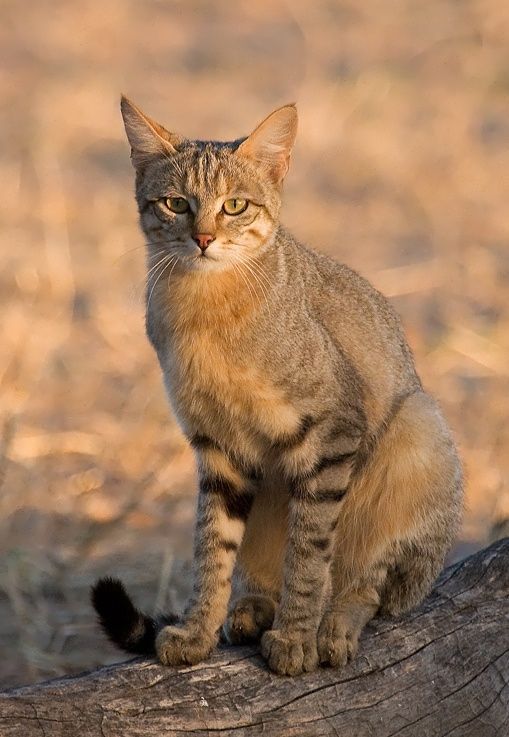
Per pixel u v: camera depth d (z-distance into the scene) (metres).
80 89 53.44
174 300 17.36
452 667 16.64
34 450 28.30
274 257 17.84
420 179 46.12
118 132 49.88
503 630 17.06
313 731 15.68
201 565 17.41
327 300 18.47
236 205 17.66
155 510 26.42
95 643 22.61
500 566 17.83
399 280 38.25
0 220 41.66
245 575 18.52
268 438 17.41
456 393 31.89
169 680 15.48
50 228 40.81
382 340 18.81
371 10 64.25
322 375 17.30
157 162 18.23
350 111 50.88
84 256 39.53
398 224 43.00
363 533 18.20
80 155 48.03
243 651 16.52
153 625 16.72
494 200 44.97
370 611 17.42
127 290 37.09
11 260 38.41
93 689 14.79
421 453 18.20
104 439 28.95
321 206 44.06
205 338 17.12
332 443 17.20
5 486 26.08
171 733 14.85
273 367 17.03
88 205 43.41
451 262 39.66
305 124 49.59
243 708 15.53
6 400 29.77
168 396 17.86
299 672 16.11
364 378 18.27
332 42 60.44
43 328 34.06
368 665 16.41
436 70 56.31
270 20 64.62
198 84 55.75
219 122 51.09
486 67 55.56
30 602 23.34
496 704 16.67
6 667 22.03
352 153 48.16
